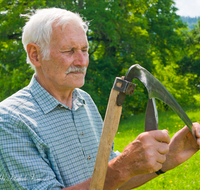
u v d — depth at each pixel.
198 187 4.06
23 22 11.39
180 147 1.43
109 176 1.00
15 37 12.67
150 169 0.96
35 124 1.25
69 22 1.30
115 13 13.12
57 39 1.28
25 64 11.67
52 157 1.25
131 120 13.70
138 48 14.27
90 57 14.73
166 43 16.72
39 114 1.30
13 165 1.12
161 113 14.23
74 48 1.30
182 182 4.28
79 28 1.33
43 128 1.28
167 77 18.81
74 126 1.40
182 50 17.42
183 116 1.23
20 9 11.73
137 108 17.31
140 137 0.98
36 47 1.31
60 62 1.29
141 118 13.93
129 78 0.91
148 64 14.92
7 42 12.59
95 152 1.45
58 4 12.06
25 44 1.35
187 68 27.06
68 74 1.31
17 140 1.15
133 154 0.97
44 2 11.52
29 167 1.13
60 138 1.32
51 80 1.35
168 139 1.00
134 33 14.23
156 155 0.96
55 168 1.24
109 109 0.89
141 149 0.96
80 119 1.46
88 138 1.45
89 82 13.89
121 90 0.88
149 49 15.70
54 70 1.31
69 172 1.30
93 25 12.23
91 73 14.36
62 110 1.38
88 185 1.07
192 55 26.22
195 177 4.46
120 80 0.89
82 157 1.37
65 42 1.28
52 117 1.33
